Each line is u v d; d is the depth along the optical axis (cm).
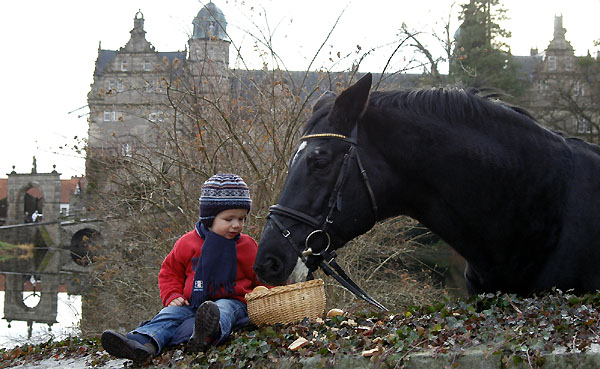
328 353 258
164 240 798
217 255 319
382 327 279
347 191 305
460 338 242
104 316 888
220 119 816
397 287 950
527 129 320
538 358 218
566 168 315
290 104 796
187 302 321
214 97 824
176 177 842
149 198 839
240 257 326
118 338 292
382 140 313
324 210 302
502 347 228
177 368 282
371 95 327
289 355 270
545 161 313
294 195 304
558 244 308
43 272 3030
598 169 319
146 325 312
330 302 823
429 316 289
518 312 269
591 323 238
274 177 772
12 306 1770
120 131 1198
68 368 347
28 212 5881
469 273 343
